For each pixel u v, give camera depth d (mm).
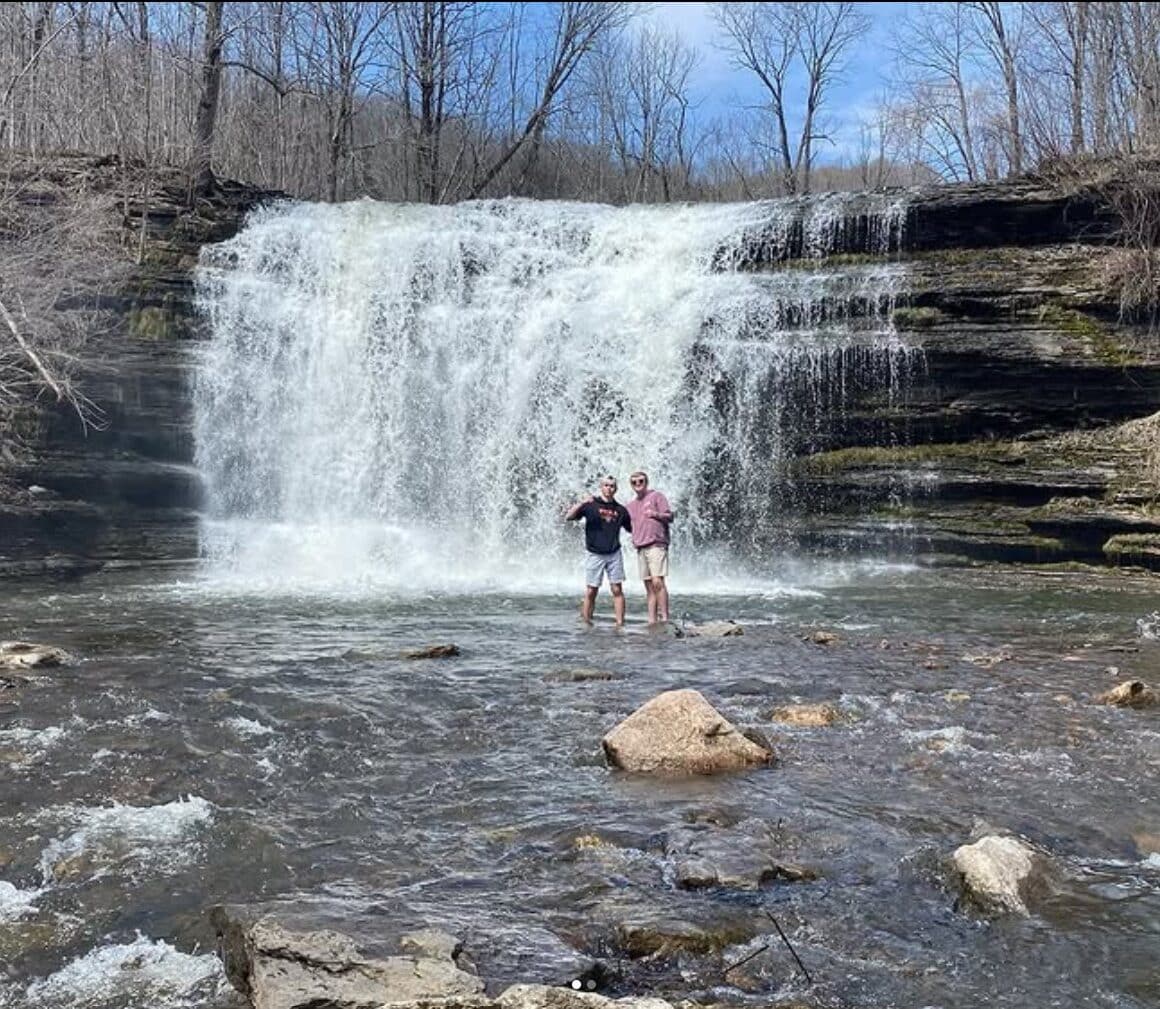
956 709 8305
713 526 19625
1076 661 10336
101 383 19047
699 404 19984
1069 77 25469
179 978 4129
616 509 12664
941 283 19469
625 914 4570
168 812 5902
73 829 5648
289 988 3674
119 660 9969
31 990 4039
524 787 6414
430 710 8242
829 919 4621
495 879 4992
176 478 19625
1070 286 18906
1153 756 7066
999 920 4641
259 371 20891
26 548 17594
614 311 20953
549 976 3982
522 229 22859
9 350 16609
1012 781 6543
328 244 22078
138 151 24312
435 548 19938
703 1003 3883
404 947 4070
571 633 11992
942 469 18781
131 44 26906
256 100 34906
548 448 20328
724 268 21656
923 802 6137
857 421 19516
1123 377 18266
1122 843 5590
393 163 40031
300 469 20656
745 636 11758
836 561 19016
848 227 20891
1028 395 18859
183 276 20797
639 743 6820
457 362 20984
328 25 33750
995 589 16250
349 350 21281
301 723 7797
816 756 7051
